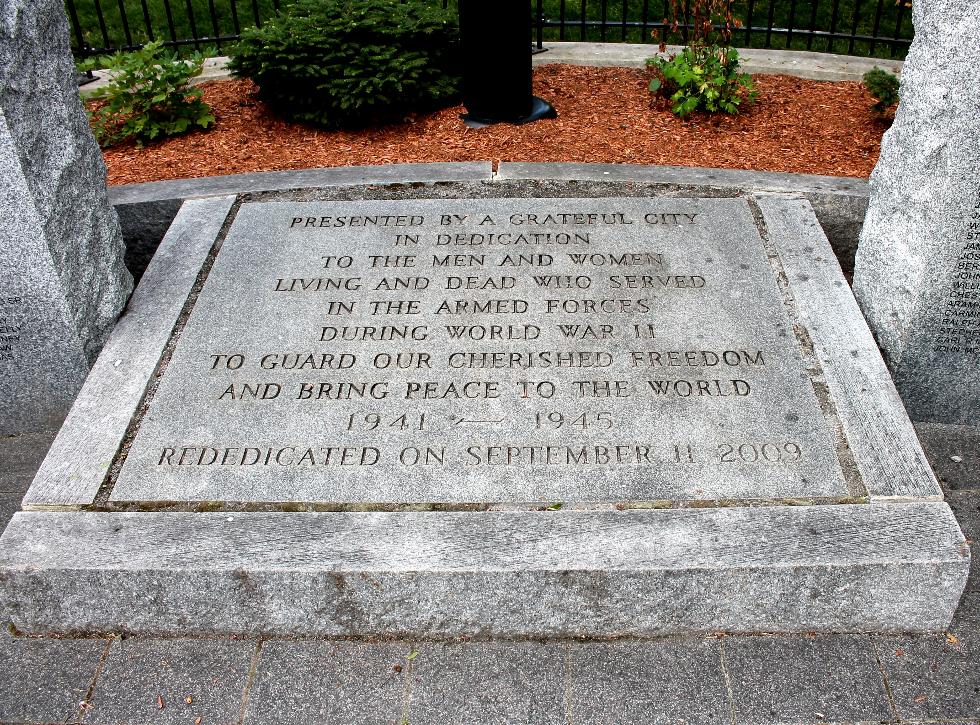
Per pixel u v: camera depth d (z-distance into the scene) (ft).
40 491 5.91
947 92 6.21
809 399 6.40
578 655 5.55
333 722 5.22
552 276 7.49
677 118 10.53
